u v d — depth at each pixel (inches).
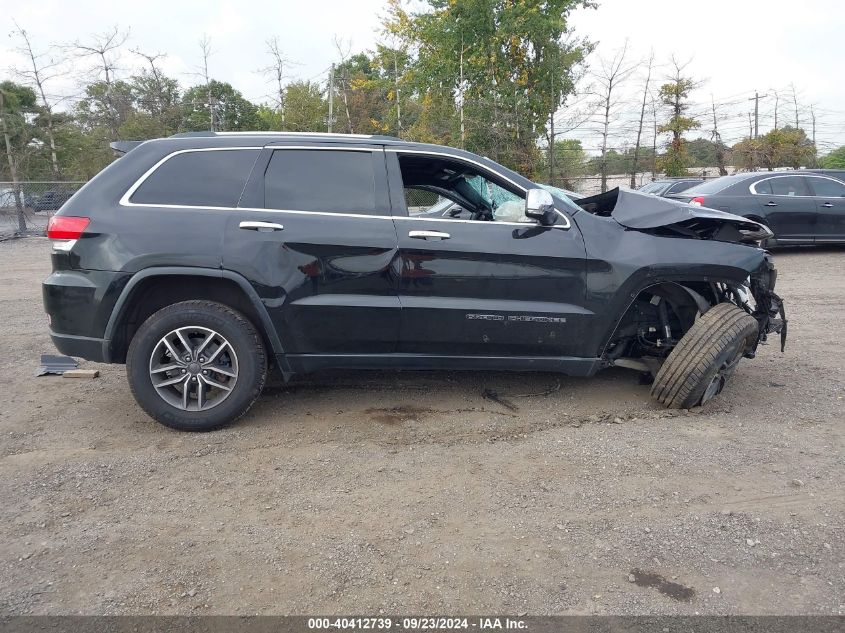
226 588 100.9
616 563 107.5
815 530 116.9
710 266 165.5
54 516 121.3
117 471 139.1
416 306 158.4
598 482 134.6
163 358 159.8
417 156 166.4
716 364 164.6
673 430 161.3
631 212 171.2
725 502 126.6
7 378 204.5
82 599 98.0
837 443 153.6
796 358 224.8
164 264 150.3
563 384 196.7
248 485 133.5
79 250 150.6
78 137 1103.6
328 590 100.7
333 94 979.3
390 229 158.1
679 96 1001.5
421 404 180.1
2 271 464.4
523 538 114.6
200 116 1216.8
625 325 179.9
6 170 1042.7
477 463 143.6
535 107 896.3
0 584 101.3
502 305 161.3
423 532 116.4
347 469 140.6
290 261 154.4
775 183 458.0
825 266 426.9
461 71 853.8
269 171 159.3
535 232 163.0
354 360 162.9
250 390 158.1
